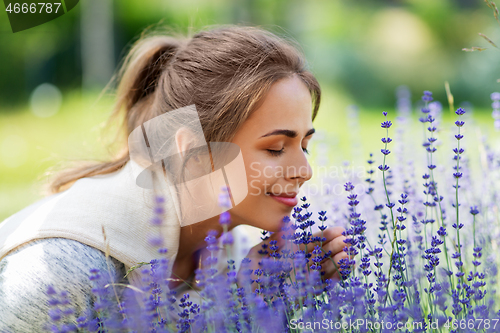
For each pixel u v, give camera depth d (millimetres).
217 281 1209
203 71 1515
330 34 14562
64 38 13539
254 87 1387
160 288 1265
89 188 1564
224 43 1553
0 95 12758
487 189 2074
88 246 1392
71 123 8992
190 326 1277
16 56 13109
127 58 2121
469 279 1328
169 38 1909
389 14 15039
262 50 1479
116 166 1726
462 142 2500
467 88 12320
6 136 8391
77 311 1322
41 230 1393
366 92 13211
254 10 14352
